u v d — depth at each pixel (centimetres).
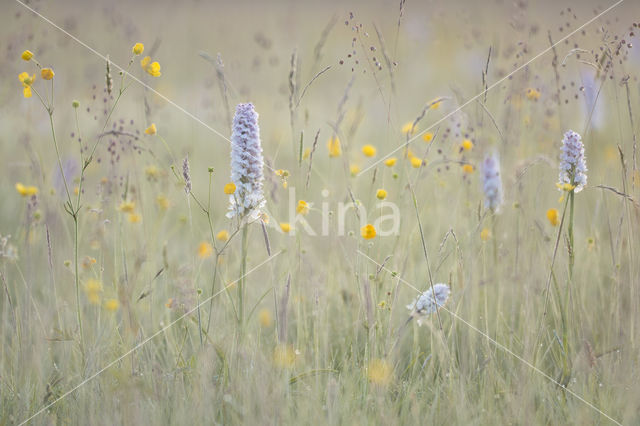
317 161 1059
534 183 698
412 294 635
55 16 1493
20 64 1018
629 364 516
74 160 779
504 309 632
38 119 1022
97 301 556
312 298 600
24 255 702
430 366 526
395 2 896
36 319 575
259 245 712
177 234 828
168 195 780
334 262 664
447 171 761
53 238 666
